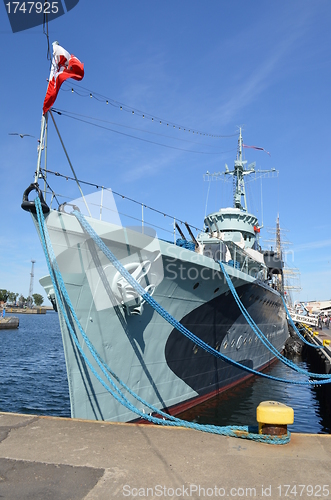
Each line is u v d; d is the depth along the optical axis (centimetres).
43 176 594
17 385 1526
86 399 651
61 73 577
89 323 651
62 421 509
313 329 3259
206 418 965
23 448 411
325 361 1529
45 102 594
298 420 1076
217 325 995
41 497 306
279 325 2019
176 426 510
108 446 421
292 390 1442
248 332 1261
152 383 796
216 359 1060
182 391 905
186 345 881
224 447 427
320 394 1416
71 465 370
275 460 393
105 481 337
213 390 1057
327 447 434
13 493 313
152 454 402
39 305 14112
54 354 2564
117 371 709
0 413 539
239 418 970
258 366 1546
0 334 4175
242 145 1823
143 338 750
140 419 766
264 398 1259
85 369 649
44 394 1384
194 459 391
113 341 693
